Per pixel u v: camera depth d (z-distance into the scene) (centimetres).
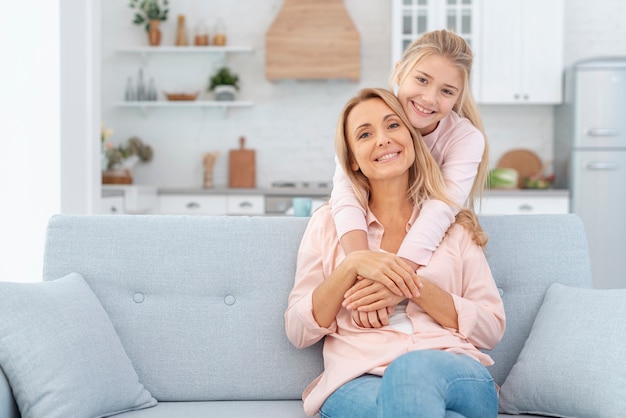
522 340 205
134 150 607
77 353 175
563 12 577
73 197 361
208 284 206
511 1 578
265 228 212
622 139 552
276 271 207
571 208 560
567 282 209
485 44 580
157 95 629
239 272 207
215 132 630
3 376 170
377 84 619
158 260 207
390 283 174
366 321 181
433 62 195
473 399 149
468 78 205
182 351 202
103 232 208
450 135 208
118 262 206
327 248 195
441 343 176
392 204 198
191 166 630
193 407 192
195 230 210
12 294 176
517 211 556
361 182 202
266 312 205
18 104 351
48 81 349
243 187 617
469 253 193
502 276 209
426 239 187
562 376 179
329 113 623
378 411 147
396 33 578
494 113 614
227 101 605
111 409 179
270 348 203
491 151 615
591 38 611
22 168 351
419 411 137
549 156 612
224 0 623
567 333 185
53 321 176
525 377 186
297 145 627
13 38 351
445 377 145
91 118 378
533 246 211
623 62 550
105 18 624
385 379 145
